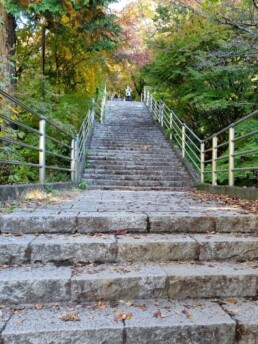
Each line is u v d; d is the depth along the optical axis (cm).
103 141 973
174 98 1061
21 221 247
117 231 254
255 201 370
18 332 150
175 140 996
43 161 436
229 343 161
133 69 1023
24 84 720
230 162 466
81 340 153
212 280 195
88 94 978
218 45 796
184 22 853
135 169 799
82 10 641
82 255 218
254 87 824
